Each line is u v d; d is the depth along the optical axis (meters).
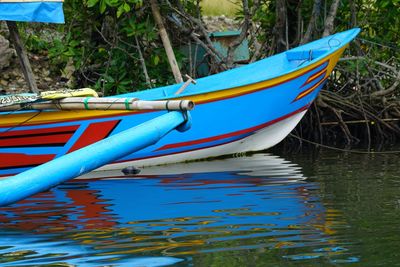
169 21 17.72
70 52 17.00
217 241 8.78
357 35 18.20
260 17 18.33
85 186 12.23
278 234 9.05
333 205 10.53
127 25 16.70
